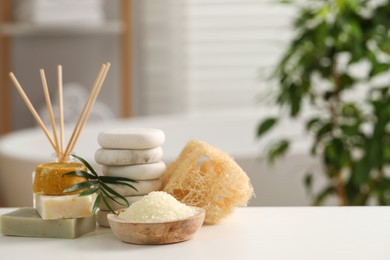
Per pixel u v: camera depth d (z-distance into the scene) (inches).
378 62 80.2
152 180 43.8
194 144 46.0
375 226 42.2
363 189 85.7
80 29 152.6
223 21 156.3
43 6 148.2
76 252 39.3
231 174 43.2
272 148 88.9
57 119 155.0
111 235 41.9
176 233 39.9
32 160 96.7
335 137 82.1
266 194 103.4
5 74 155.3
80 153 125.0
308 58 81.4
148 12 157.6
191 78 157.4
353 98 147.0
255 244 39.7
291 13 155.5
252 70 156.6
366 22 81.7
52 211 41.3
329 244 39.5
